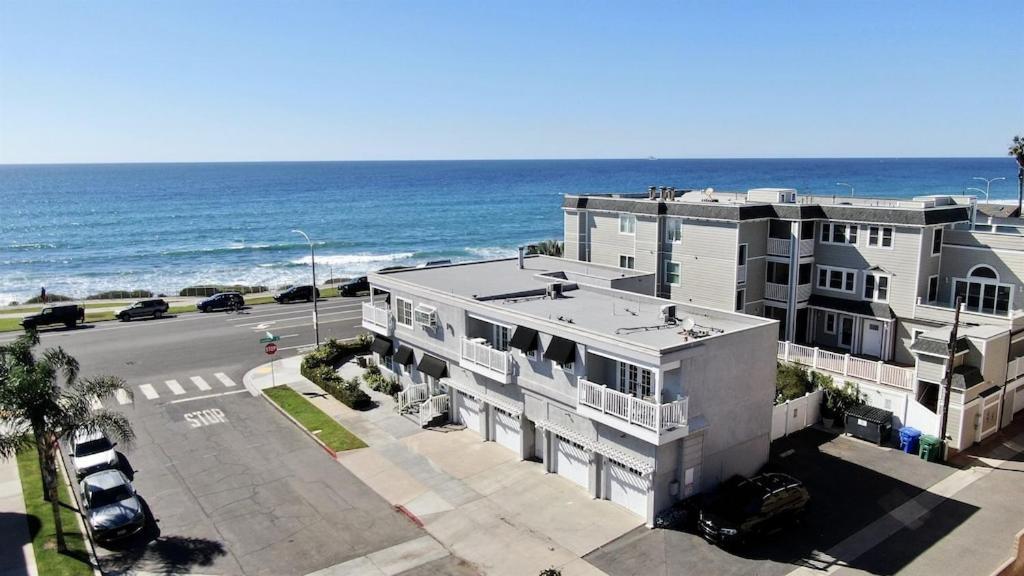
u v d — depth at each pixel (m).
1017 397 33.94
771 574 21.73
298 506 26.28
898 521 24.80
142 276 93.44
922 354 31.14
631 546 23.41
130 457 30.52
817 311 43.47
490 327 32.25
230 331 53.47
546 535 24.17
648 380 25.30
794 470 28.81
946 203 42.56
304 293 66.06
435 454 30.73
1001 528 24.22
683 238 44.94
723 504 24.03
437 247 118.81
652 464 24.25
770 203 43.66
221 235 132.50
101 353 47.19
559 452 28.50
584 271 41.22
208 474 28.92
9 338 51.88
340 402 37.12
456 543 23.75
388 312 38.03
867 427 31.53
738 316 28.61
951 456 30.03
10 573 21.33
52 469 22.48
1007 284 37.06
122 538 23.62
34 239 127.50
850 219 40.62
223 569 22.23
